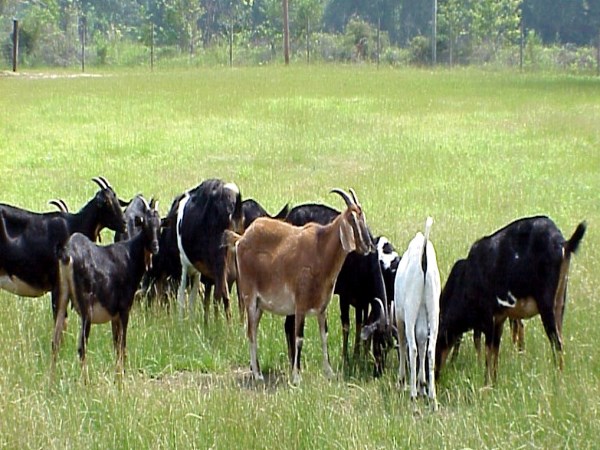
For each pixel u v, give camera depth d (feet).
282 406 28.81
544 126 86.02
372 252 33.96
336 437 26.96
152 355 34.94
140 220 33.47
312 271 32.96
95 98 106.22
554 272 30.99
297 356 33.04
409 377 32.63
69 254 31.42
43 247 36.06
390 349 33.91
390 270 35.01
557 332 31.32
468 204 58.34
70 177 68.03
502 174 67.97
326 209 37.27
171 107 98.99
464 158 73.56
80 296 31.63
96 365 33.58
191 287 39.99
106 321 32.48
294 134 84.12
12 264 35.81
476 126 86.94
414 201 59.31
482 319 32.37
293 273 33.19
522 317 32.09
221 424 27.66
